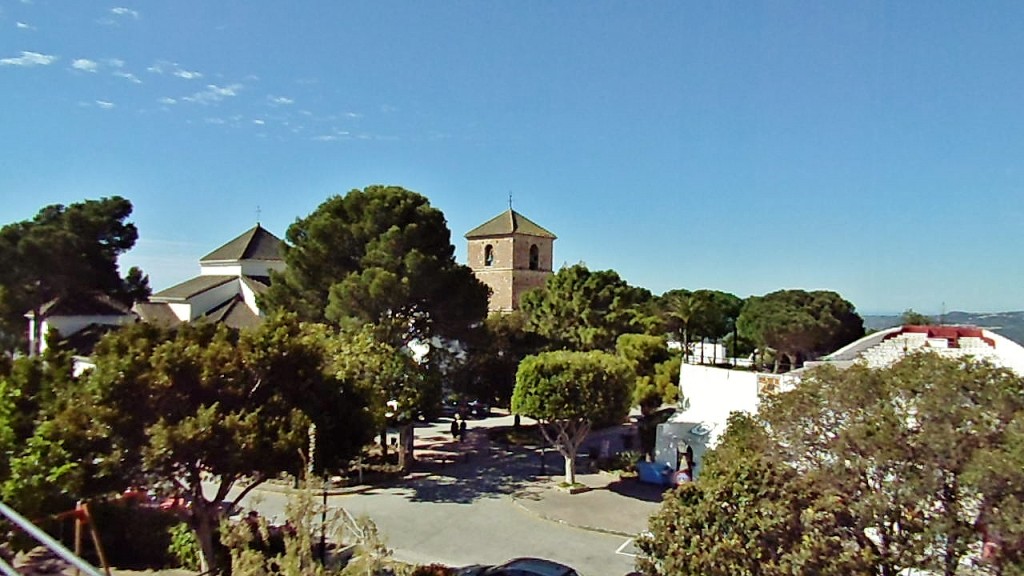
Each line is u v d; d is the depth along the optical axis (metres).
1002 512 10.63
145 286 58.84
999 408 11.99
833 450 12.66
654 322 55.78
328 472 20.50
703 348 77.50
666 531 12.14
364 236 39.12
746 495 11.76
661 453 31.05
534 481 31.80
